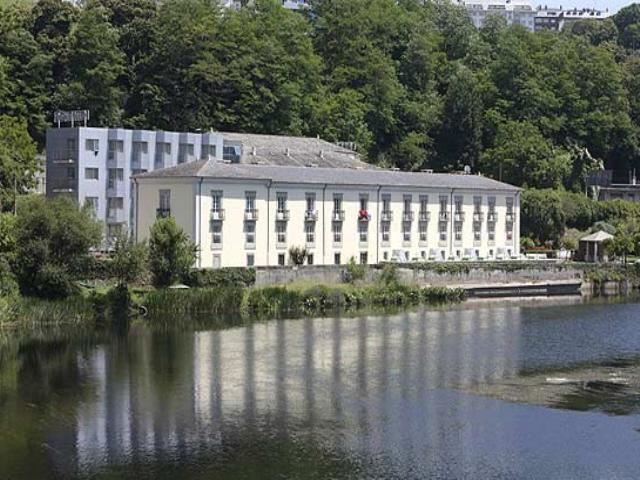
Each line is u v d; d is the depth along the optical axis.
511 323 110.75
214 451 57.44
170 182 128.12
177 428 62.28
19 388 73.62
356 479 52.53
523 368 82.25
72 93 189.00
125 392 72.19
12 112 183.38
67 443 59.16
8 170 139.25
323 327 104.88
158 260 116.25
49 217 107.06
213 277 119.75
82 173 151.12
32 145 158.12
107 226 143.88
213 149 164.00
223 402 69.06
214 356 86.44
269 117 199.75
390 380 76.69
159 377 77.44
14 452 57.38
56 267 106.88
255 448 57.97
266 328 103.56
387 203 146.12
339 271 130.62
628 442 59.44
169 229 116.75
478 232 158.50
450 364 83.75
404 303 129.62
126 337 96.62
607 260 165.75
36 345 91.81
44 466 54.88
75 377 77.44
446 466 54.78
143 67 198.12
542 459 56.09
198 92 195.00
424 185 150.25
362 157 198.88
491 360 85.94
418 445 58.62
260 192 132.25
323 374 78.81
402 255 147.38
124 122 192.50
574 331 104.81
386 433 61.16
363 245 143.50
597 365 83.94
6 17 196.25
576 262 156.50
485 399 70.31
